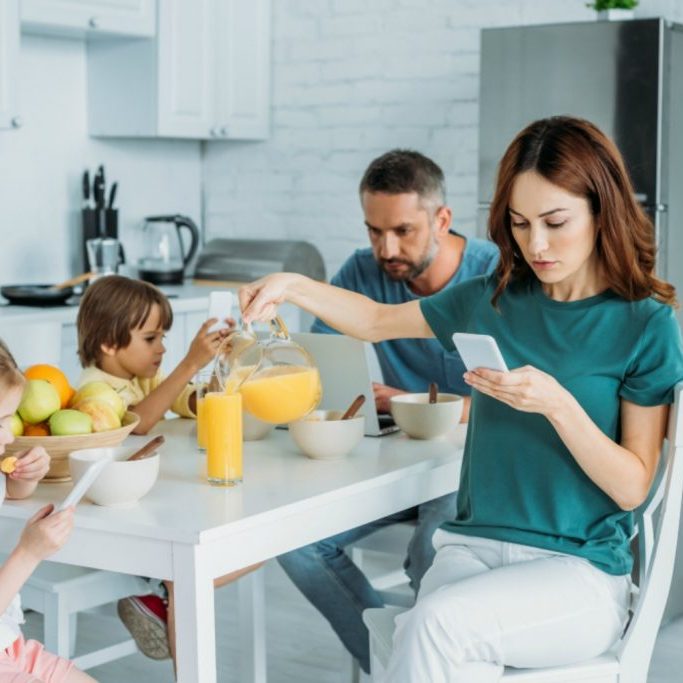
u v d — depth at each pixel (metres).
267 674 3.06
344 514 2.06
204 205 5.50
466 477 2.15
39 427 2.09
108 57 4.86
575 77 3.94
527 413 2.01
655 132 3.81
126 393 2.63
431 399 2.49
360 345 2.41
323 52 5.07
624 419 1.99
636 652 1.96
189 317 4.55
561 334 2.02
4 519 2.00
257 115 5.16
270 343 2.23
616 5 4.05
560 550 1.97
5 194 4.66
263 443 2.42
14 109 4.20
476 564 2.01
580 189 1.91
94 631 3.35
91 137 4.98
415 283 2.97
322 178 5.14
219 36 4.96
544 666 1.93
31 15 4.21
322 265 5.00
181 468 2.19
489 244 2.97
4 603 1.80
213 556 1.81
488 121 4.12
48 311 4.10
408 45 4.84
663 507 1.97
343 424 2.23
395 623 2.00
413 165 2.84
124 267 4.94
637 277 1.96
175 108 4.82
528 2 4.55
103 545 1.87
